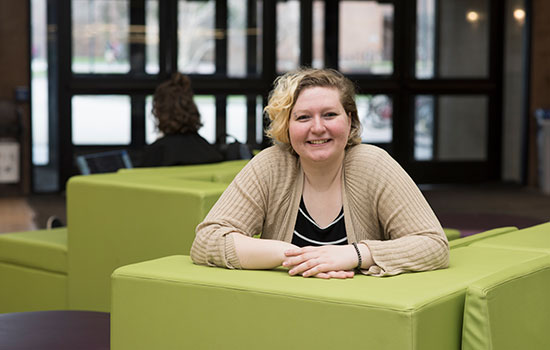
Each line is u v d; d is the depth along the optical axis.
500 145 10.60
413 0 10.19
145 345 2.15
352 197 2.37
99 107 9.45
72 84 9.34
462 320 1.95
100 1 9.37
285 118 2.35
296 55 9.99
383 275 2.07
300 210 2.41
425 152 10.45
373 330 1.80
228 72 9.80
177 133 4.57
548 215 8.19
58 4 9.25
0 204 8.86
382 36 10.17
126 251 3.44
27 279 3.95
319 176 2.39
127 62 9.49
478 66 10.44
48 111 9.62
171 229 3.27
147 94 9.55
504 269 2.08
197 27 9.67
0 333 2.57
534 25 10.22
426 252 2.12
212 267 2.22
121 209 3.45
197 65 9.70
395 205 2.28
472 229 4.56
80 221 3.63
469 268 2.13
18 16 9.31
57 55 9.32
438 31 10.29
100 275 3.56
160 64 9.57
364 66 10.17
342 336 1.84
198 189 3.24
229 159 5.10
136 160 9.52
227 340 2.01
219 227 2.29
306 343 1.89
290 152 2.44
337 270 2.07
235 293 1.99
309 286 1.95
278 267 2.24
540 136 10.14
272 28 9.86
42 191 9.68
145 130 9.57
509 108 10.54
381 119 10.27
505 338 1.96
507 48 10.42
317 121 2.28
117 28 9.44
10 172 9.41
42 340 2.50
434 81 10.33
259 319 1.96
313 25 10.00
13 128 9.38
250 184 2.38
